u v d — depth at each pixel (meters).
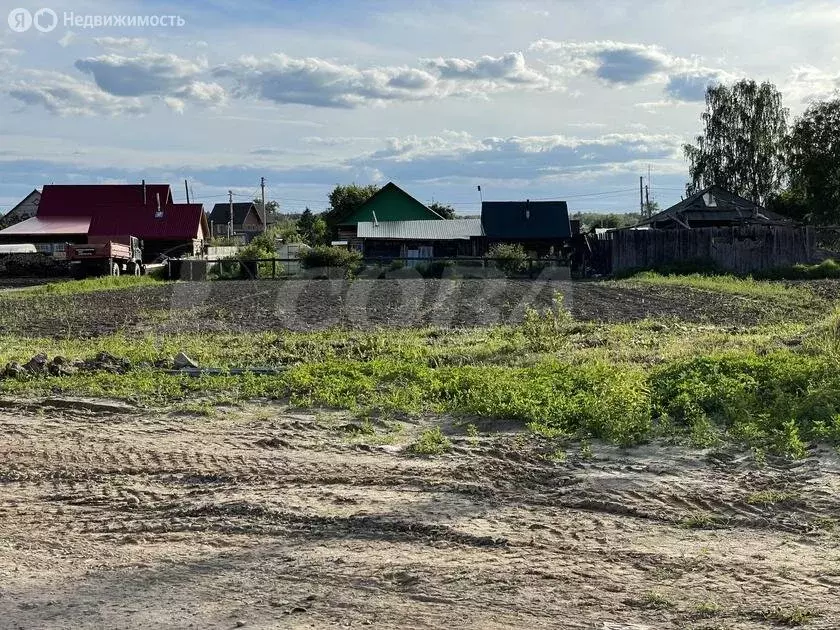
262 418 11.56
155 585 5.89
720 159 68.75
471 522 7.09
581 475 8.48
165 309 27.64
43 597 5.71
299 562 6.25
